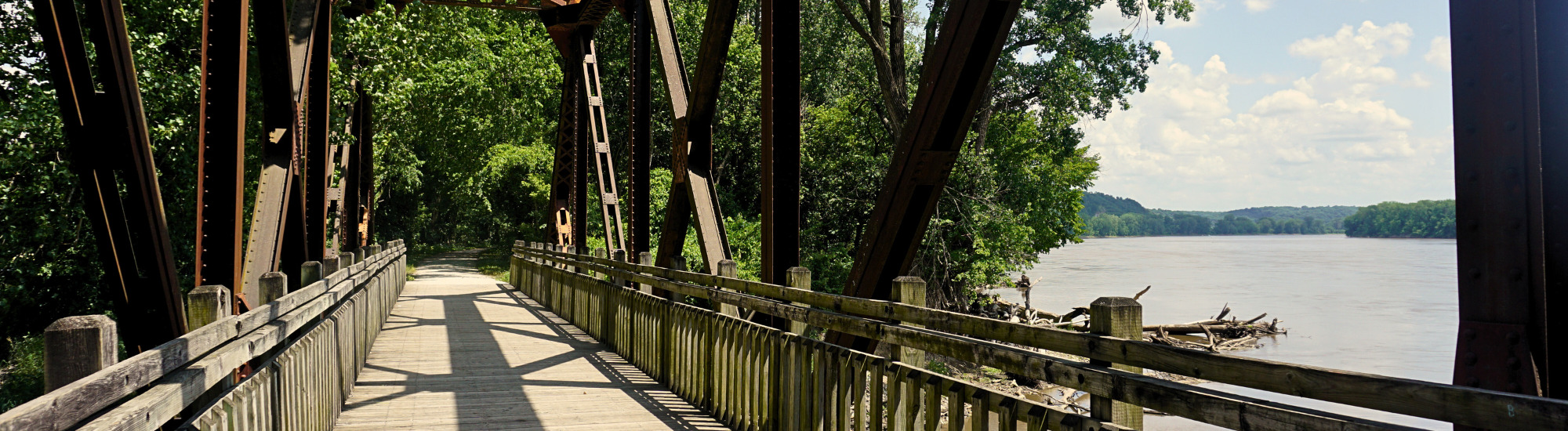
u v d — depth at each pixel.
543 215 34.69
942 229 20.38
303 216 6.39
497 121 25.81
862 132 23.62
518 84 25.20
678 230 8.66
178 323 4.63
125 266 4.37
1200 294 38.19
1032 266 23.41
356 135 13.97
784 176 5.54
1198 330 24.14
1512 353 1.87
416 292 17.09
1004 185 22.16
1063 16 18.89
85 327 1.86
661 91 28.41
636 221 10.37
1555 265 1.89
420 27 14.04
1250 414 1.92
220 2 4.59
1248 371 1.96
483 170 27.55
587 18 13.72
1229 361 2.01
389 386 6.64
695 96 7.51
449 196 36.94
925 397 3.24
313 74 7.14
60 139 9.49
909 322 3.38
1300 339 24.08
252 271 5.37
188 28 10.78
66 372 1.85
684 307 6.16
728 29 6.96
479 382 6.80
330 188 12.30
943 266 20.45
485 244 58.28
